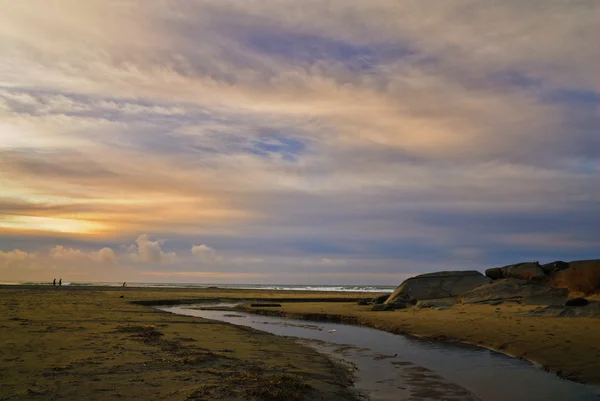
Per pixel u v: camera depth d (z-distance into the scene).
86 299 35.41
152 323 18.55
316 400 7.79
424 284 32.25
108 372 8.70
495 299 26.03
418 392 9.02
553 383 9.72
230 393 7.46
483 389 9.25
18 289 54.19
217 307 36.56
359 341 16.41
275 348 13.43
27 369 8.72
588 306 19.48
